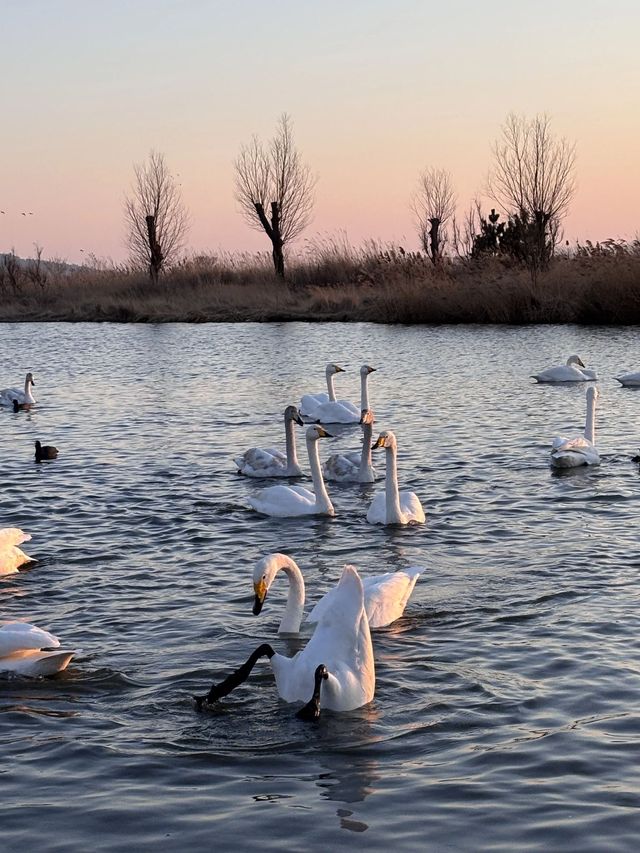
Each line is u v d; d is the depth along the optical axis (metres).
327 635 9.55
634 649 10.35
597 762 8.23
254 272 68.69
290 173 67.62
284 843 7.27
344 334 47.53
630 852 7.08
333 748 8.59
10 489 18.06
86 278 71.06
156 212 70.31
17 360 41.81
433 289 51.47
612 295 47.12
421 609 11.66
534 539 14.43
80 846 7.27
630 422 24.16
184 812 7.68
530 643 10.59
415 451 21.09
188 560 13.74
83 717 9.23
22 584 12.79
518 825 7.42
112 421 26.05
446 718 9.03
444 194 72.38
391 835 7.34
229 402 29.00
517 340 42.69
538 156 53.53
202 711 9.29
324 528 15.27
